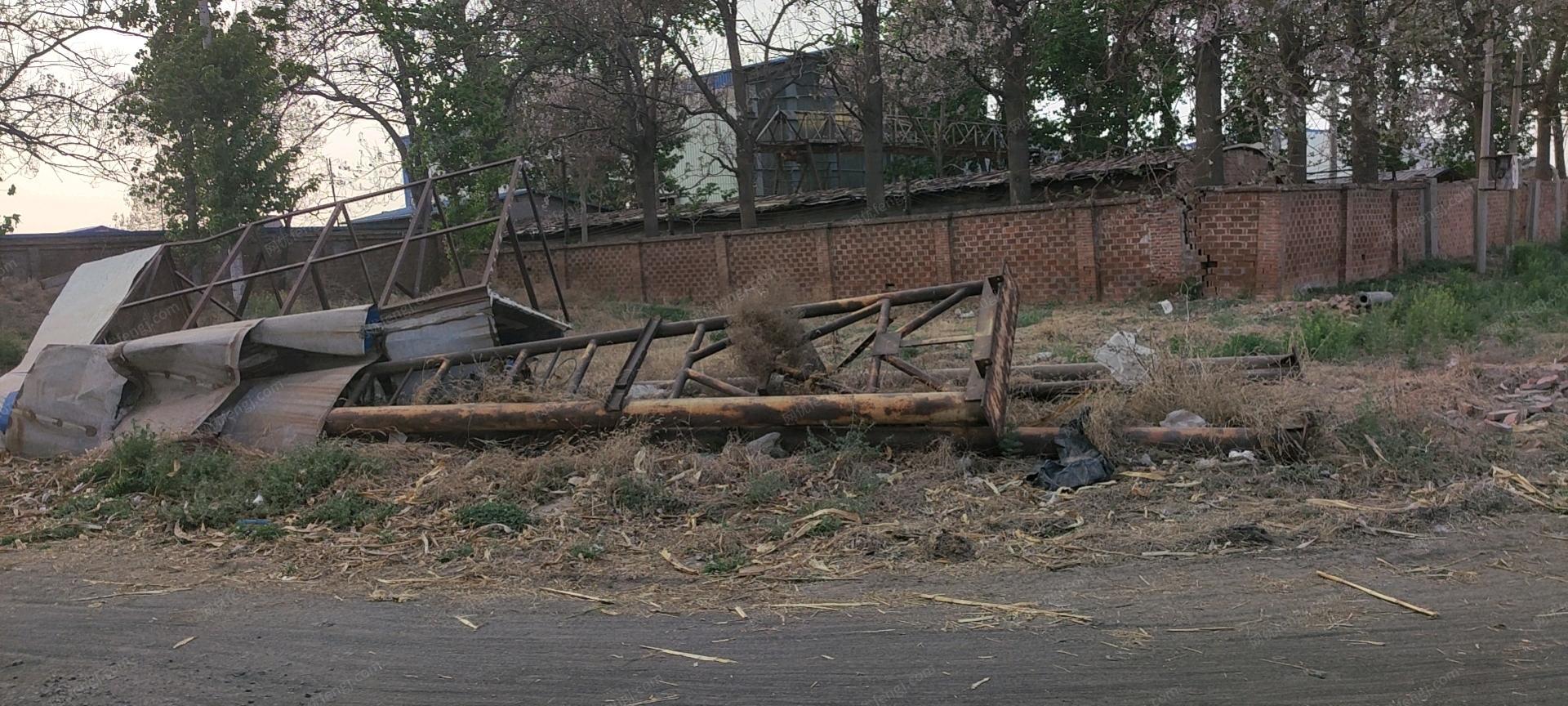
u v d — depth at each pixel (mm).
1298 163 22547
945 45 21547
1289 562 4965
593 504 6480
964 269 21438
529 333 11805
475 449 8125
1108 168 24484
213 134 20156
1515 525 5387
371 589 5215
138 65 19984
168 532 6500
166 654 4387
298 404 8656
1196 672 3717
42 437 9109
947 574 5023
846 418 7250
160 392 9062
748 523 6055
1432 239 23625
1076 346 13195
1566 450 6719
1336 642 3949
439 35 25359
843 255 23078
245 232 11805
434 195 14125
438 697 3799
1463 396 8484
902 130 34312
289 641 4480
